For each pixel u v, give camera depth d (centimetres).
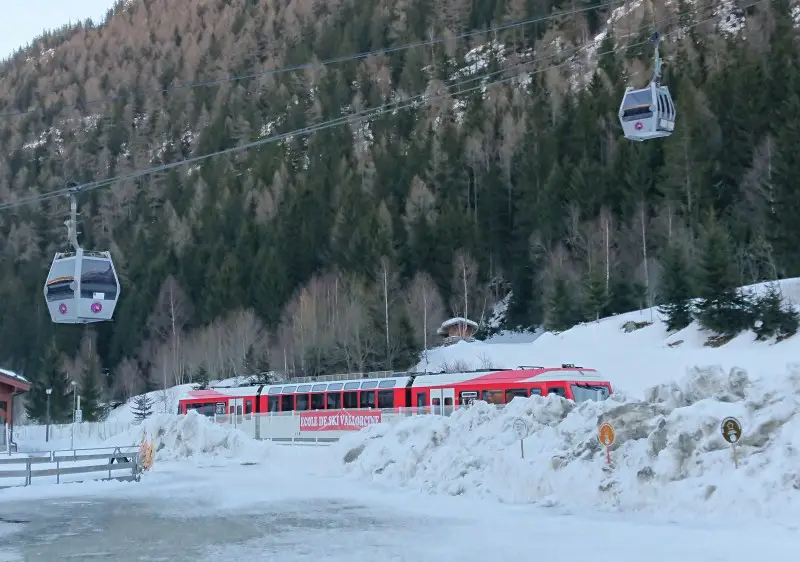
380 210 10450
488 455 2284
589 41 16275
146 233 12988
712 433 1780
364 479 2642
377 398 3944
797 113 8469
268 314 9431
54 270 2494
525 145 11362
